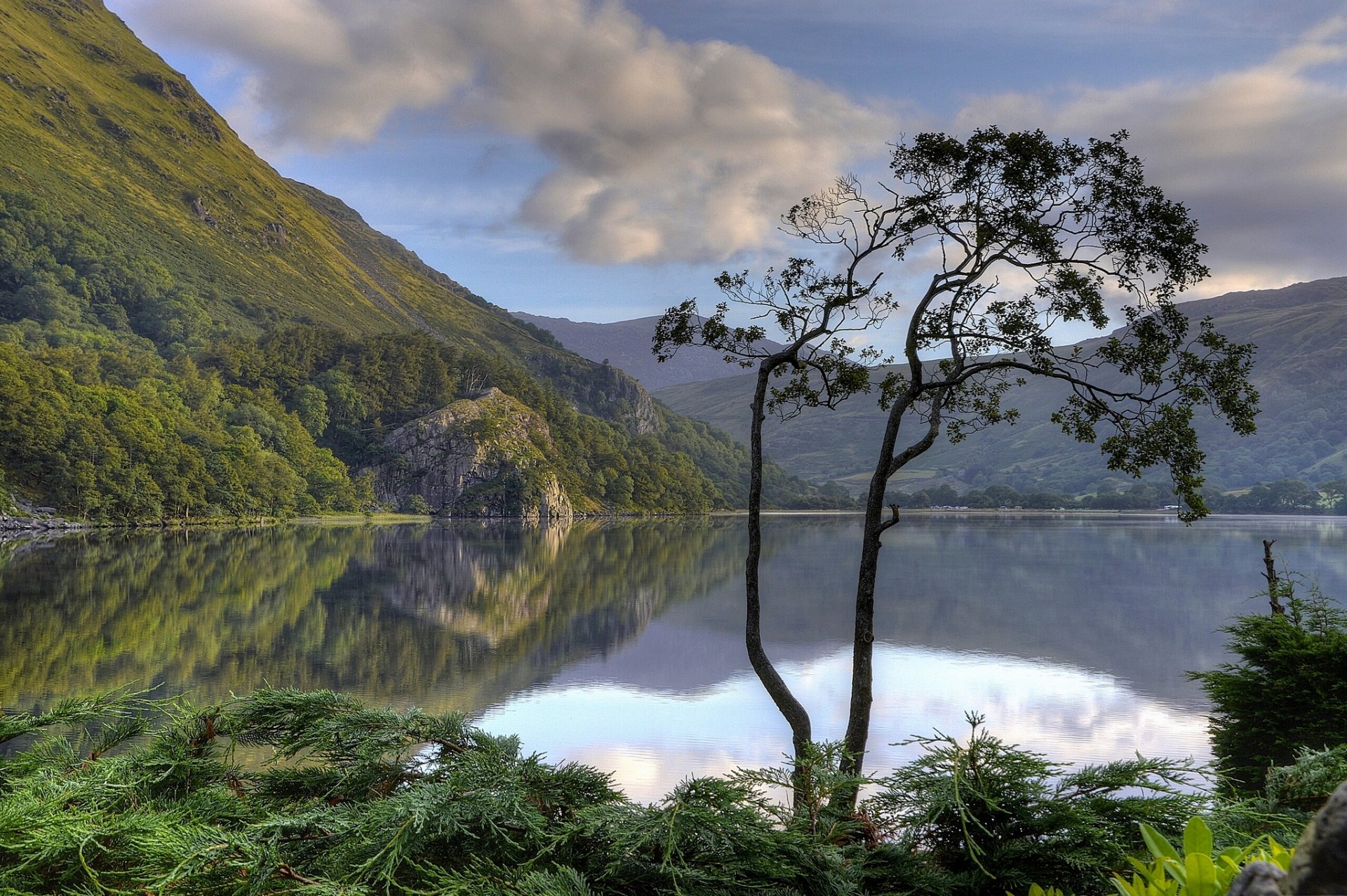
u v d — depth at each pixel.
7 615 41.91
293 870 3.19
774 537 140.38
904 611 49.91
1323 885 1.44
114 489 132.62
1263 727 11.79
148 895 3.14
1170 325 12.07
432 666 33.50
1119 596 57.88
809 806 3.95
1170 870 2.03
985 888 3.55
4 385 128.12
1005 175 11.84
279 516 169.62
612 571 79.19
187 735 4.49
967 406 13.40
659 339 13.45
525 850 3.56
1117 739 22.52
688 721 24.52
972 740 3.73
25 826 3.35
